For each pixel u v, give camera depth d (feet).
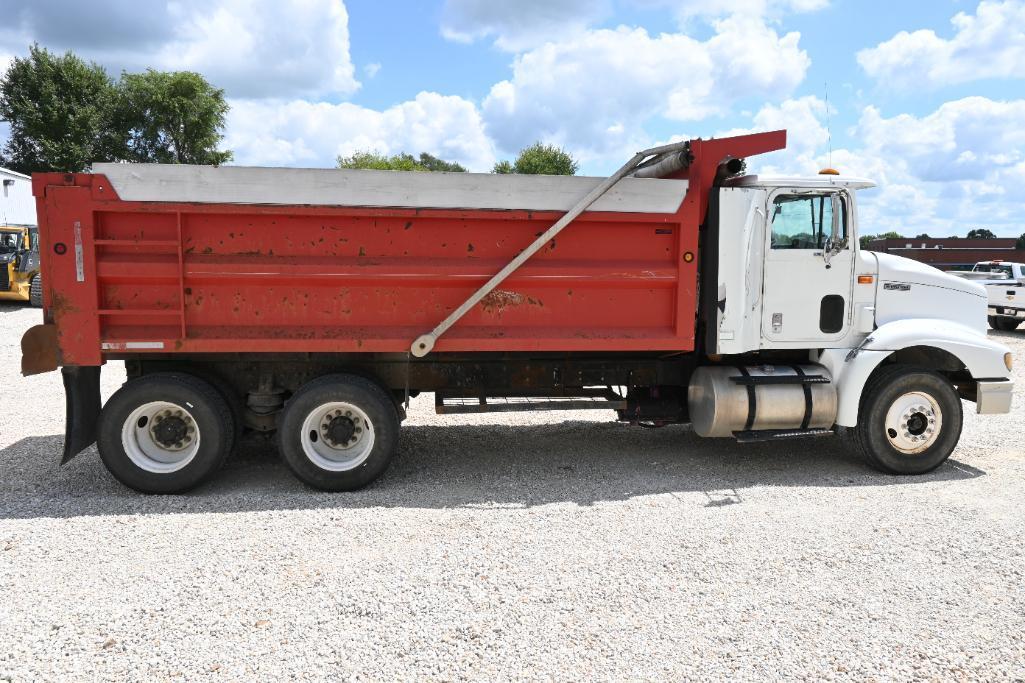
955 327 19.76
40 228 16.34
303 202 16.79
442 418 26.61
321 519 15.43
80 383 17.34
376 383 18.03
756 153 18.51
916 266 20.08
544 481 18.65
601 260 18.04
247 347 17.15
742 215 18.61
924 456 19.30
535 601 11.64
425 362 18.85
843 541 14.26
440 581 12.32
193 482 17.28
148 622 10.87
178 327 17.13
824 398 19.21
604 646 10.33
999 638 10.68
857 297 19.54
